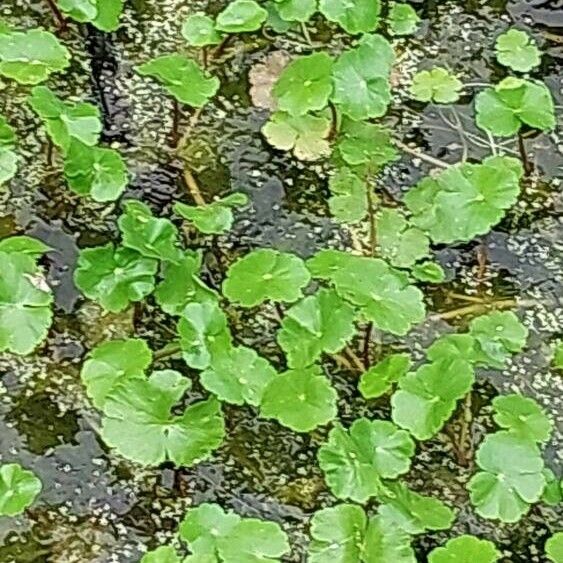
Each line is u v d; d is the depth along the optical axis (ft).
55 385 3.10
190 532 2.86
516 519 2.87
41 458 3.04
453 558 2.83
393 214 3.26
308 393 2.95
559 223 3.31
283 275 3.04
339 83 3.23
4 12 3.46
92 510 3.01
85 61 3.42
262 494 3.04
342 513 2.87
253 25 3.35
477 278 3.25
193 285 3.07
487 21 3.52
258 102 3.41
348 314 3.02
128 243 3.04
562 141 3.39
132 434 2.89
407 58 3.48
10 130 3.18
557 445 3.10
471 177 3.17
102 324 3.16
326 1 3.32
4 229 3.23
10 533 2.98
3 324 2.96
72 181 3.11
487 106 3.24
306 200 3.31
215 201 3.28
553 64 3.48
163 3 3.49
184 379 2.97
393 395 2.99
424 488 3.05
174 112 3.37
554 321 3.21
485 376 3.15
